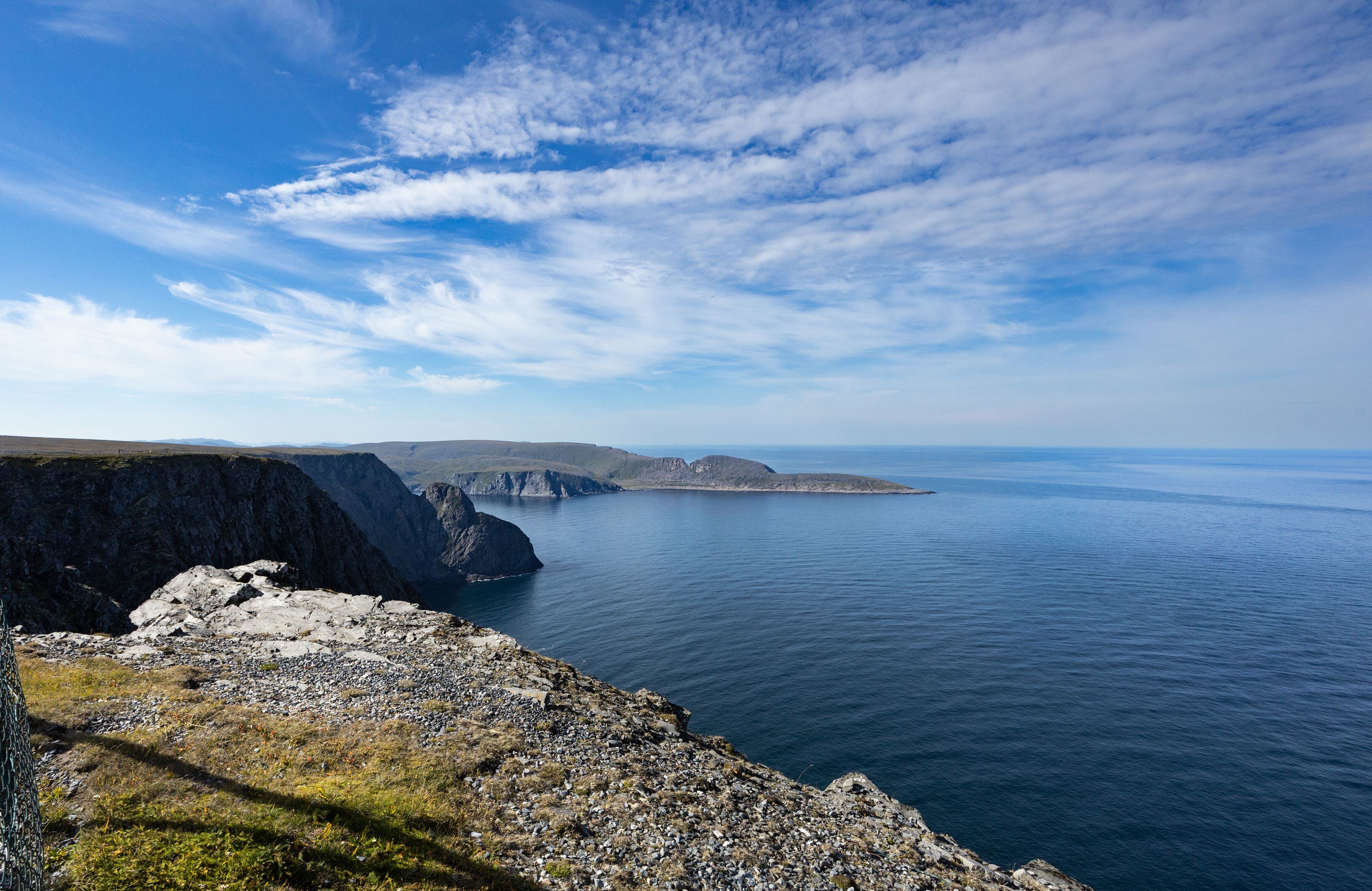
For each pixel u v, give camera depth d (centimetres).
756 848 1711
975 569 16175
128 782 1401
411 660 2833
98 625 5528
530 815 1627
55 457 7938
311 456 19175
